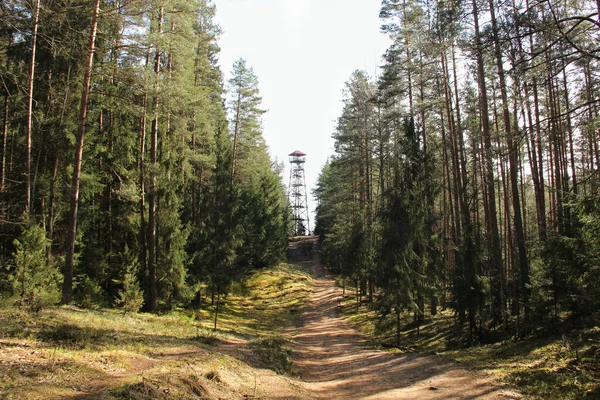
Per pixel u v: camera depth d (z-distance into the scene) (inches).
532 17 368.2
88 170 783.1
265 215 1969.7
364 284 1459.2
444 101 863.7
